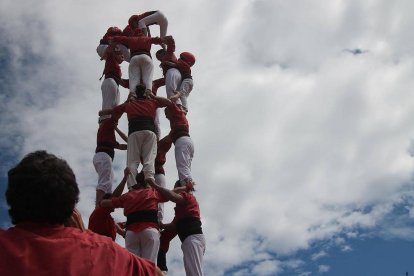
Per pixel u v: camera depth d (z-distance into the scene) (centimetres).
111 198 910
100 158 1128
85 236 296
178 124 1135
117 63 1284
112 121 1145
